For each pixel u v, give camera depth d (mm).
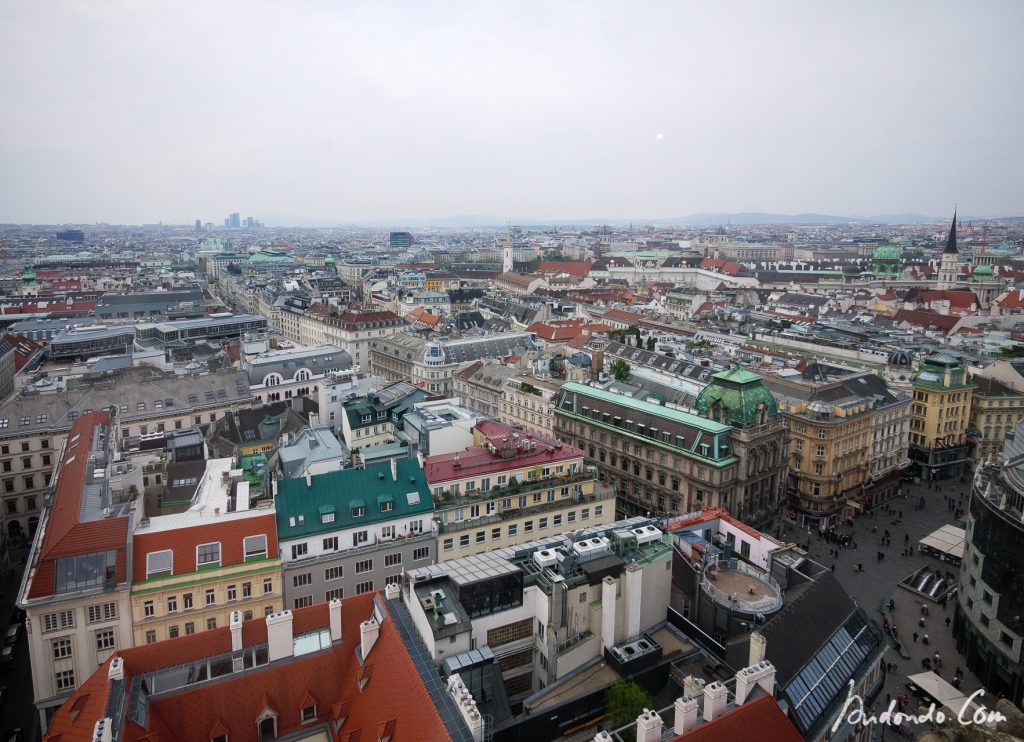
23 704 100812
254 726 64750
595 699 73000
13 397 174500
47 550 90812
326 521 103312
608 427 160250
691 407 179000
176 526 97375
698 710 62906
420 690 59938
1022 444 115438
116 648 91562
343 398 173375
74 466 115250
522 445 124562
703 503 141375
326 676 69062
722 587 86312
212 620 96125
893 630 121312
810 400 178625
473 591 74938
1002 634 103938
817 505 167500
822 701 74562
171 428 174375
